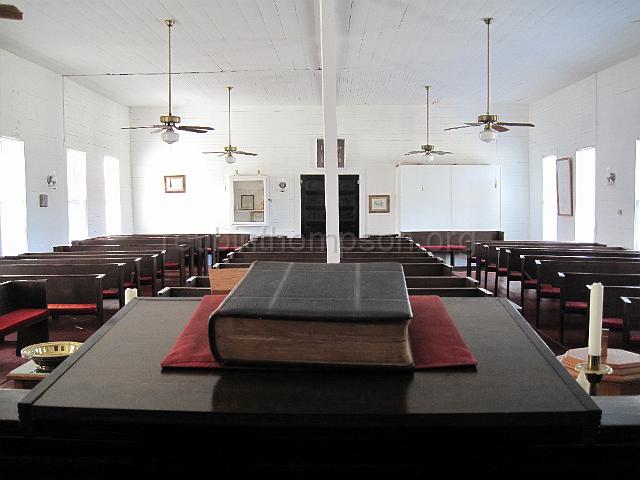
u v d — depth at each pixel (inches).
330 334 29.9
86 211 397.1
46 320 201.2
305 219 493.7
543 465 29.6
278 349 30.5
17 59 306.7
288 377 30.3
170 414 27.1
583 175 394.9
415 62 334.6
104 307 289.4
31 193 317.7
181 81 382.6
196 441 29.4
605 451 29.9
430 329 35.3
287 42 291.6
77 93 384.2
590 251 281.6
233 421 26.9
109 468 29.9
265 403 27.6
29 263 247.8
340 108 487.2
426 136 485.4
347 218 492.1
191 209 494.3
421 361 31.8
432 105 482.6
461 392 28.6
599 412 26.9
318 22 259.0
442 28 270.1
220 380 30.1
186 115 488.4
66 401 28.3
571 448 29.7
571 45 298.0
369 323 29.3
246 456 29.2
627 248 325.1
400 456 29.1
